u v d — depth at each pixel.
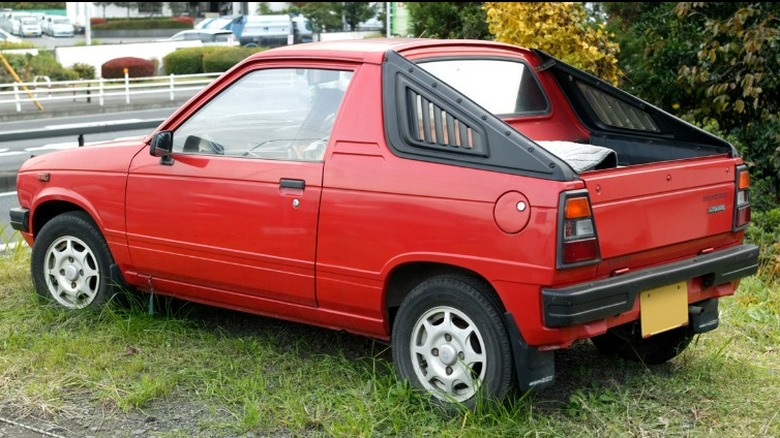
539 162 4.17
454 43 5.43
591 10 13.17
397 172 4.56
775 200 8.81
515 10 9.68
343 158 4.77
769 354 5.67
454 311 4.46
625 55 11.41
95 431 4.50
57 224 6.02
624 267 4.42
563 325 4.12
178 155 5.44
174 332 5.70
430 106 4.53
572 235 4.10
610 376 5.20
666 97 10.27
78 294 6.04
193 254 5.36
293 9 57.19
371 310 4.75
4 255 7.84
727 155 5.05
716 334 5.98
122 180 5.65
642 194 4.42
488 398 4.39
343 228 4.73
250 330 5.87
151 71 31.53
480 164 4.34
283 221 4.94
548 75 5.83
